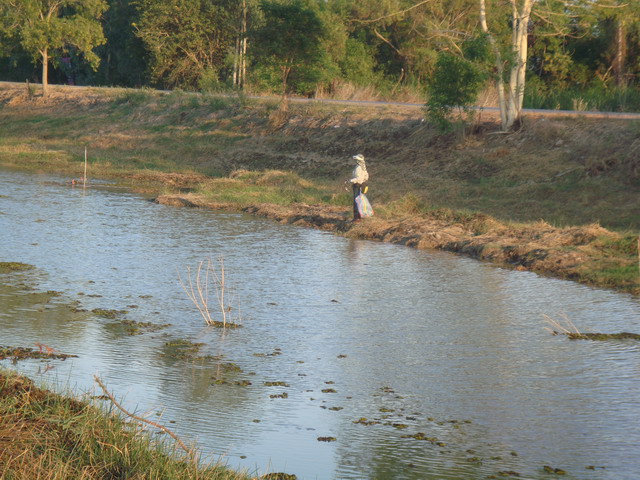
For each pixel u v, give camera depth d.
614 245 41.06
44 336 24.75
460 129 77.94
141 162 92.56
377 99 119.94
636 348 25.09
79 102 132.62
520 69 73.81
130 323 26.95
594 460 16.34
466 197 63.72
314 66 102.19
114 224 50.66
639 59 120.44
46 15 145.38
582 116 71.25
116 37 183.88
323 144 87.62
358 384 21.19
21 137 116.00
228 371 22.02
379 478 15.23
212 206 61.94
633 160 61.09
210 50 156.88
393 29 144.38
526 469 15.85
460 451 16.77
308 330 26.77
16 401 15.46
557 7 75.06
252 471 15.35
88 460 13.96
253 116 103.88
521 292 33.66
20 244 41.81
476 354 24.22
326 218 54.56
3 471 12.87
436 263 40.72
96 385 20.02
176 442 15.88
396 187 69.56
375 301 31.38
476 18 122.81
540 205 58.62
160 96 125.19
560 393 20.66
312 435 17.48
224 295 31.88
